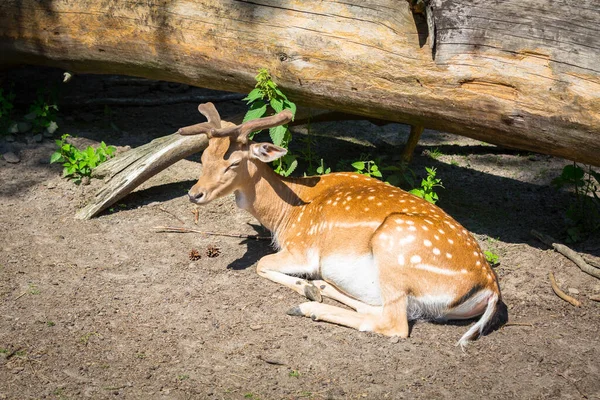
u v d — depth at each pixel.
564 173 5.96
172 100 7.96
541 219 6.13
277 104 5.67
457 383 4.09
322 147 7.24
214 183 4.89
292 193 5.28
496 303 4.55
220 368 4.17
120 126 7.47
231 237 5.70
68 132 7.22
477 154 7.41
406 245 4.47
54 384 4.00
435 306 4.54
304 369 4.18
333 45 5.42
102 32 6.40
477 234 5.83
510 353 4.39
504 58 4.89
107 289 4.94
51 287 4.94
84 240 5.57
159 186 6.41
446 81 5.08
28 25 6.74
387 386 4.04
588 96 4.72
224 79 6.04
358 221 4.76
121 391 3.95
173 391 3.97
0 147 6.86
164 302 4.80
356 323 4.54
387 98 5.36
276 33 5.61
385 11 5.24
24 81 7.98
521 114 4.93
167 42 6.11
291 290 4.98
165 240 5.62
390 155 7.15
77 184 6.32
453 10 4.95
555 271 5.35
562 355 4.39
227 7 5.80
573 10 4.70
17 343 4.33
